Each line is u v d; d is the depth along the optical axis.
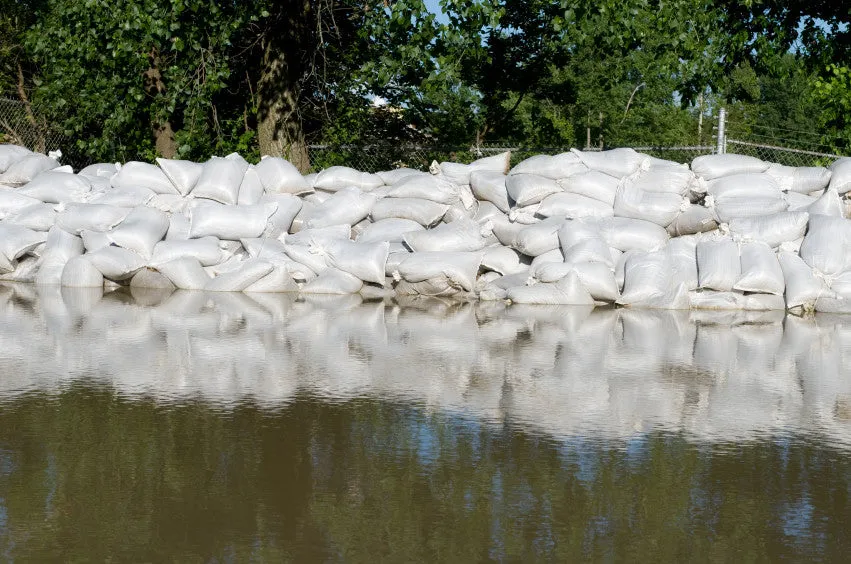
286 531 4.37
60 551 4.11
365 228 14.31
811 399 7.17
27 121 24.03
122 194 14.30
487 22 16.47
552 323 10.77
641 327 10.59
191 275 13.27
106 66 18.34
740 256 12.46
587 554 4.14
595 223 13.09
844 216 13.44
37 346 8.73
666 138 39.12
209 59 18.34
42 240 14.19
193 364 8.04
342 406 6.67
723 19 19.59
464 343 9.30
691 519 4.58
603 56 17.94
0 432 5.89
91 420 6.20
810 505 4.81
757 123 46.62
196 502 4.73
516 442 5.83
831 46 20.27
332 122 21.12
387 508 4.68
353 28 20.83
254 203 14.24
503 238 13.78
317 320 10.68
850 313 12.09
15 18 27.73
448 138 24.89
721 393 7.30
